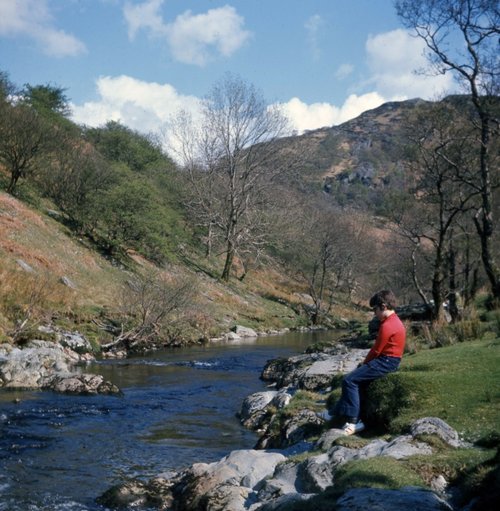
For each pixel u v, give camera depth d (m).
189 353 24.77
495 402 7.94
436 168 24.95
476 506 5.27
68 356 20.03
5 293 21.38
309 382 13.55
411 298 58.91
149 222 37.66
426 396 8.31
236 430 12.05
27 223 31.23
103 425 12.02
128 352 23.66
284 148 51.19
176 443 10.90
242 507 6.77
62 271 28.30
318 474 6.61
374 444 7.12
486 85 21.73
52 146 37.25
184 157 52.19
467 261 28.17
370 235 63.50
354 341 25.33
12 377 15.46
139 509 7.50
